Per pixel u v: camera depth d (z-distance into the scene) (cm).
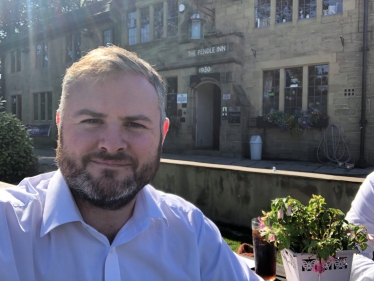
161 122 143
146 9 1434
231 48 1183
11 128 743
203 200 550
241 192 509
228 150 1200
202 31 1227
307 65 1112
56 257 126
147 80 136
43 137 1850
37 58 1955
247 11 1211
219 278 163
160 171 607
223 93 1204
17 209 129
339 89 1051
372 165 1002
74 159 128
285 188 466
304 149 1109
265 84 1198
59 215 127
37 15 2403
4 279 114
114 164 128
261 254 216
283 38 1146
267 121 1146
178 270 149
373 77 998
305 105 1115
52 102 1872
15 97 2103
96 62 130
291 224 180
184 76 1297
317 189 439
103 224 140
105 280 129
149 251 143
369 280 176
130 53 140
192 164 570
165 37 1360
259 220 212
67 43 1811
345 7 1033
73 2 2408
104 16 1595
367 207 220
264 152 1176
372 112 1002
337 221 180
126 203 135
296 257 172
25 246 123
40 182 156
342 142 1045
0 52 2139
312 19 1095
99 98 127
